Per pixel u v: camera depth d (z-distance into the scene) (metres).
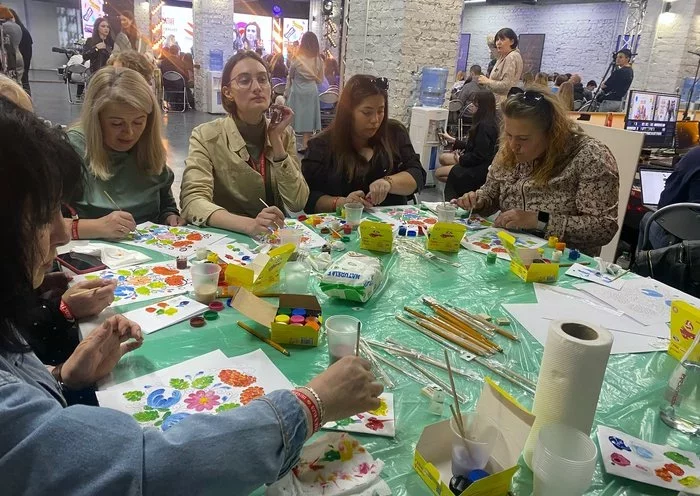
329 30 8.66
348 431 0.95
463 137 5.95
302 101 7.12
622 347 1.32
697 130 4.50
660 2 9.45
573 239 2.19
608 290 1.66
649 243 2.58
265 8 15.65
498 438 0.85
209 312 1.36
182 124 9.07
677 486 0.86
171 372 1.09
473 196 2.48
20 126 0.64
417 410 1.02
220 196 2.37
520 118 2.17
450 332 1.32
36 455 0.58
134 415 0.94
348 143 2.63
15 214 0.63
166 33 13.84
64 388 1.04
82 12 14.02
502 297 1.56
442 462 0.88
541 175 2.27
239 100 2.27
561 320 0.91
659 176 3.52
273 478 0.72
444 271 1.74
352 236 2.05
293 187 2.43
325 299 1.49
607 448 0.94
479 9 14.92
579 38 12.80
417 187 2.75
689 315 1.22
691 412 1.04
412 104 5.74
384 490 0.81
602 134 3.41
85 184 0.81
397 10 5.41
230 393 1.03
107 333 1.07
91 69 8.07
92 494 0.58
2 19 6.37
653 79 9.83
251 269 1.48
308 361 1.17
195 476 0.63
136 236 1.91
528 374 1.17
